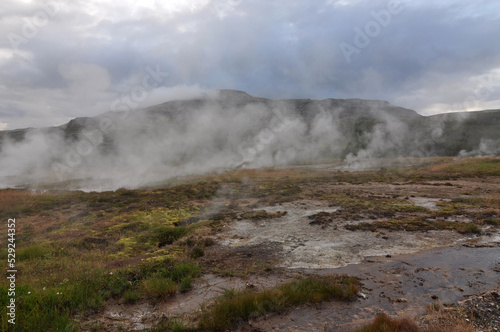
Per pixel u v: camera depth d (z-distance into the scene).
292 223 10.89
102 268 6.61
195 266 6.68
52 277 6.23
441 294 5.15
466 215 10.95
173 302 5.29
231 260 7.36
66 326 4.23
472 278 5.76
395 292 5.31
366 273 6.24
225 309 4.62
